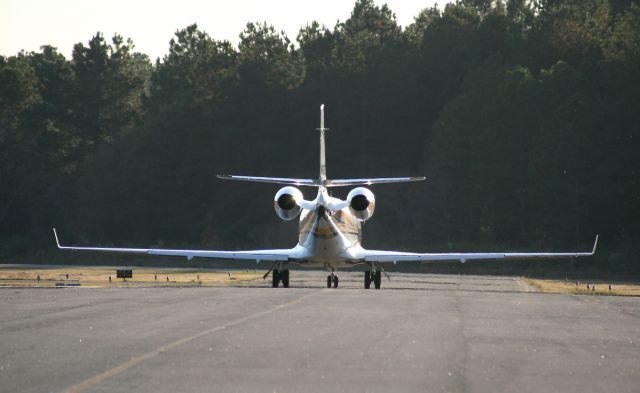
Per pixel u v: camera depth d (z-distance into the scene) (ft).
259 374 76.79
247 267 425.69
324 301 144.97
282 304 138.41
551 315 130.21
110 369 78.23
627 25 519.19
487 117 490.90
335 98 593.42
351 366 80.94
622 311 139.23
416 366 81.30
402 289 210.79
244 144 591.37
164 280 277.03
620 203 438.40
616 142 442.09
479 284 271.69
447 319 120.06
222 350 89.25
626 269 407.03
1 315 120.16
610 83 465.88
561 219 447.83
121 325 108.88
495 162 485.56
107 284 239.71
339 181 213.66
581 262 429.38
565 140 443.32
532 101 483.10
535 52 568.82
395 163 588.09
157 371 77.56
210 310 128.06
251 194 583.58
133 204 602.44
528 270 422.00
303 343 94.53
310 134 593.83
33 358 83.92
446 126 516.73
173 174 601.21
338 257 211.41
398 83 590.55
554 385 73.92
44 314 121.60
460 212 515.91
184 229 600.80
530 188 462.60
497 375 77.71
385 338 99.25
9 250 577.02
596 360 87.40
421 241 524.52
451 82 585.22
